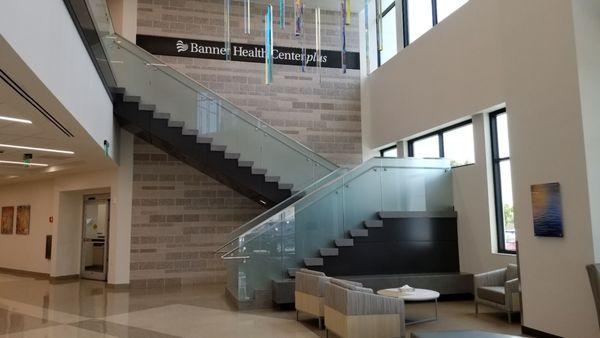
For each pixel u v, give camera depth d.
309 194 8.99
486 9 8.50
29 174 12.56
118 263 11.13
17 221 14.65
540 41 6.00
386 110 12.17
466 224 9.20
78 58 5.54
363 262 9.02
